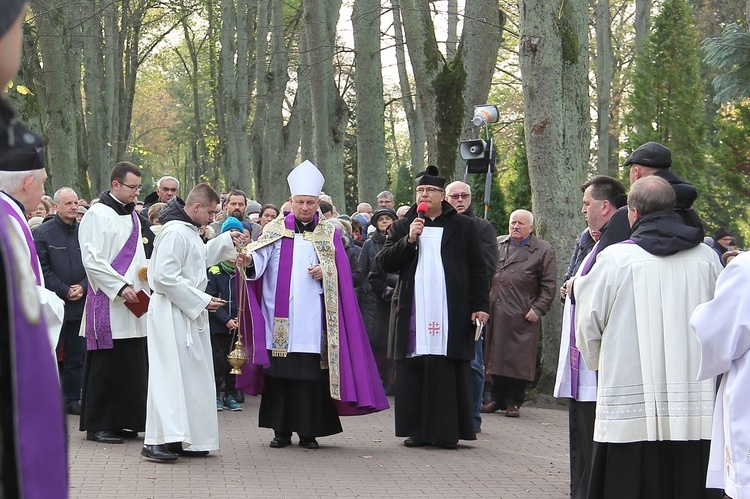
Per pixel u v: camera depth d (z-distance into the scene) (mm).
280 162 29719
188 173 64750
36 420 1666
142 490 7004
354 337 8883
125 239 8758
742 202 30250
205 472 7695
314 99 21656
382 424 10773
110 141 29734
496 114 12102
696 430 5320
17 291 1665
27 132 1771
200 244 8312
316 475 7719
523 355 10891
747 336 4551
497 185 14422
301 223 9000
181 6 35500
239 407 11477
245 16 30672
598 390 5492
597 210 6430
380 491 7195
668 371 5328
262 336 8617
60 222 10141
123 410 8781
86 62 28484
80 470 7629
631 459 5363
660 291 5371
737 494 4512
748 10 14125
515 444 9391
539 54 12258
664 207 5496
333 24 24375
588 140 12633
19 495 1644
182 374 8047
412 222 9141
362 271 12430
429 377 8984
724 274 4664
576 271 6617
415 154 27781
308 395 8820
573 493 6406
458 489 7336
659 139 24188
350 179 44031
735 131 20656
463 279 9008
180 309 8039
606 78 29000
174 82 55750
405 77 28047
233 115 30312
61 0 21516
